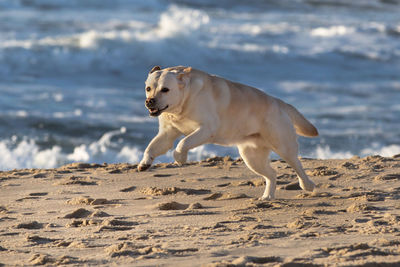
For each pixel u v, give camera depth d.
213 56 36.44
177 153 7.82
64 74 29.86
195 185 10.53
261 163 9.27
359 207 7.93
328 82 32.62
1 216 8.00
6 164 15.66
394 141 19.72
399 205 8.20
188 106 8.02
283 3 62.19
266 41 41.75
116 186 10.50
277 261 5.20
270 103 8.90
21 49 31.84
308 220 7.23
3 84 26.31
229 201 8.96
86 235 6.59
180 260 5.29
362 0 68.31
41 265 5.30
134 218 7.63
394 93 30.34
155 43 35.91
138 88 28.42
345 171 11.37
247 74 33.91
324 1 65.50
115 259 5.40
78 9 51.22
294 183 10.20
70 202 9.00
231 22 49.12
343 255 5.30
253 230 6.67
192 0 58.47
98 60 32.25
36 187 10.51
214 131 8.12
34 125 19.47
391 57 40.94
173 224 7.17
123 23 45.34
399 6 67.75
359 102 27.31
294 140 9.06
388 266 5.00
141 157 16.89
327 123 22.19
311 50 40.25
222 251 5.58
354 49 41.50
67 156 16.66
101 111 22.28
